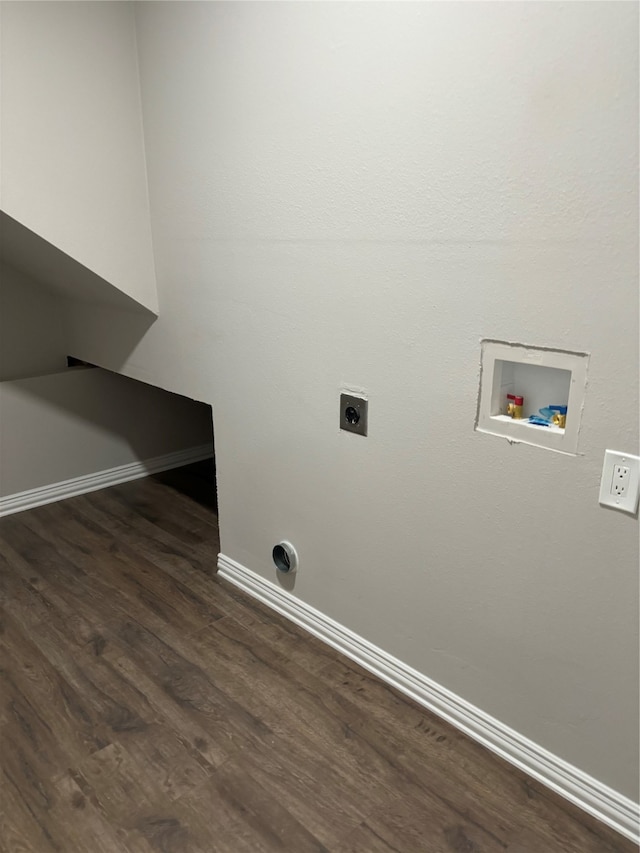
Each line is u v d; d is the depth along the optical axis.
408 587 1.81
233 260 2.01
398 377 1.63
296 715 1.84
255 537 2.34
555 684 1.53
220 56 1.83
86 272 2.31
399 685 1.94
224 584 2.50
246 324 2.04
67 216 2.13
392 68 1.41
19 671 2.02
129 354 2.72
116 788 1.62
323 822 1.52
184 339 2.35
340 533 1.97
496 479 1.50
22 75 1.94
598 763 1.51
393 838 1.48
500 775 1.65
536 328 1.33
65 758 1.70
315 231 1.71
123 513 3.11
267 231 1.86
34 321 3.14
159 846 1.47
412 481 1.69
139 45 2.12
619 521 1.31
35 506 3.18
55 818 1.54
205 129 1.96
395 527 1.79
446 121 1.35
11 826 1.52
